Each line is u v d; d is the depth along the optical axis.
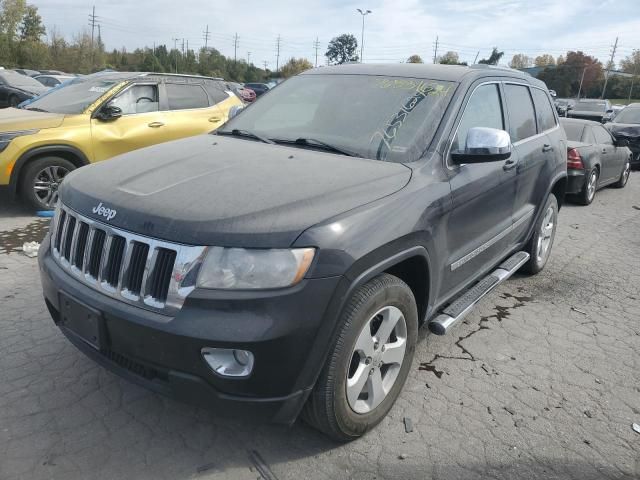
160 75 7.89
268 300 2.21
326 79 4.04
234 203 2.41
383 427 2.95
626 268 5.86
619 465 2.76
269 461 2.65
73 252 2.69
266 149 3.28
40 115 6.82
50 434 2.77
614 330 4.31
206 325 2.19
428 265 2.99
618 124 14.67
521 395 3.33
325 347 2.39
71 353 3.50
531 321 4.39
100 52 67.94
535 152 4.51
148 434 2.80
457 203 3.21
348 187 2.67
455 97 3.49
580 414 3.17
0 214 6.65
